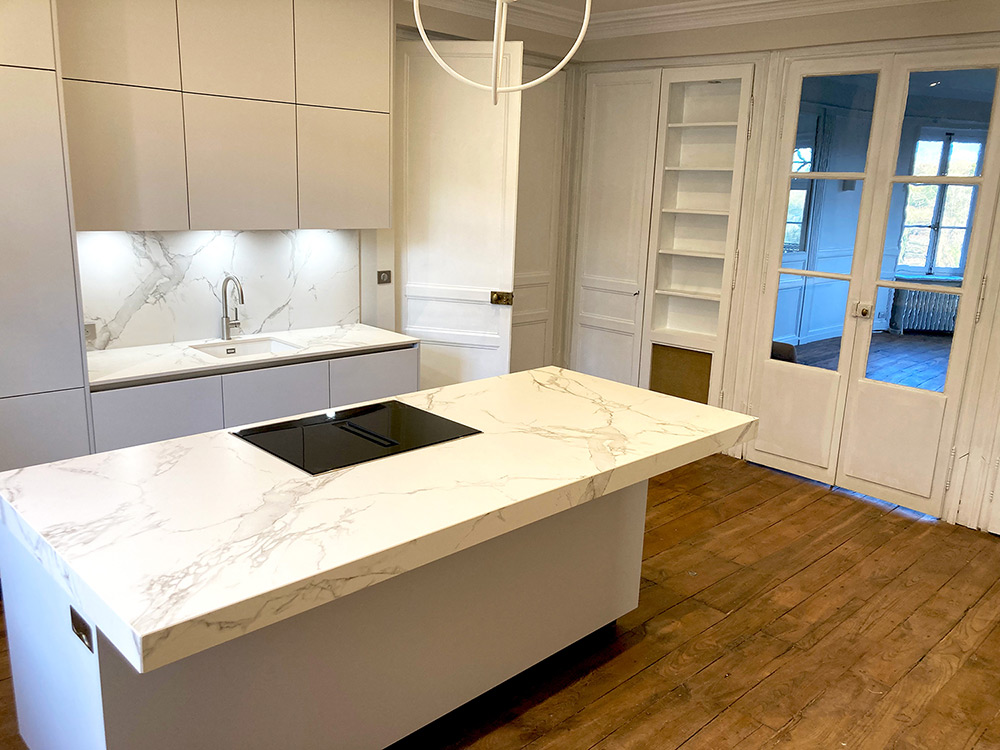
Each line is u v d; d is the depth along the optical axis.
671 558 3.45
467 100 4.04
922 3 3.61
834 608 3.05
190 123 3.18
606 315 5.26
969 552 3.57
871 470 4.15
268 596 1.33
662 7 4.41
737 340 4.61
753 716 2.41
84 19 2.85
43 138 2.67
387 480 1.85
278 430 2.20
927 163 3.74
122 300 3.45
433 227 4.26
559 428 2.31
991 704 2.49
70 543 1.47
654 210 4.84
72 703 1.68
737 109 4.59
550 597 2.46
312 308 4.08
